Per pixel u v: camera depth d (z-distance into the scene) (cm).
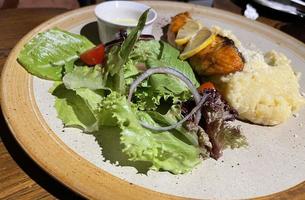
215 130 27
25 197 22
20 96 28
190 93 28
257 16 47
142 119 27
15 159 24
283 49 41
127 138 24
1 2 51
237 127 29
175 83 29
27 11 40
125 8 39
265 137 30
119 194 22
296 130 31
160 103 29
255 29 43
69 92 29
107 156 25
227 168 26
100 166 24
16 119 26
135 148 24
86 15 40
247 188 25
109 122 27
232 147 27
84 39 35
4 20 37
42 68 31
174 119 27
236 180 25
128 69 30
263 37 42
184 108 28
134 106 27
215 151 26
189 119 27
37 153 23
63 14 39
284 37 42
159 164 24
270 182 25
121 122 25
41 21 39
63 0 56
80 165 23
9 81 29
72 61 32
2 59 32
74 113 27
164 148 25
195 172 25
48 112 27
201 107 28
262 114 30
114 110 26
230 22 44
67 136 26
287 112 31
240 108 30
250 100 30
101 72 30
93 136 26
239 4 50
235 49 33
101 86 29
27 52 32
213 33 35
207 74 33
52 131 26
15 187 23
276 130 31
